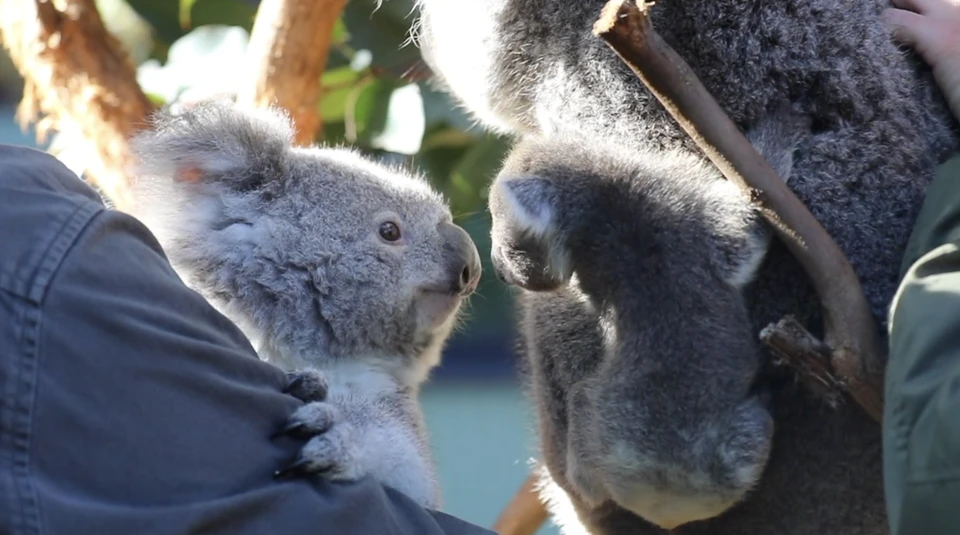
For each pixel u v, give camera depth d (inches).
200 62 257.0
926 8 174.1
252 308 169.6
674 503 155.6
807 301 157.6
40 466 111.8
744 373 154.5
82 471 113.7
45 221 118.6
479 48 183.5
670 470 153.5
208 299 169.8
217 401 124.8
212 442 122.4
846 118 161.6
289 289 170.1
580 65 170.6
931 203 151.1
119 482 115.0
